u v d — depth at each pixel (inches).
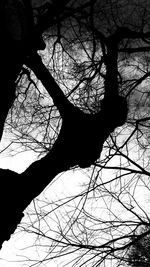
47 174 184.9
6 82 184.7
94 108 228.8
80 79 244.1
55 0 198.7
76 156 194.7
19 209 174.2
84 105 228.2
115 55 225.0
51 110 241.1
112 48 225.6
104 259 185.8
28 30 191.8
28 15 192.2
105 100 212.1
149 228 205.3
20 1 194.2
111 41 227.1
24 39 189.6
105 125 203.8
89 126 200.1
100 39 229.9
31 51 201.2
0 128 187.5
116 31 229.8
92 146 197.2
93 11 220.5
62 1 192.9
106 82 218.4
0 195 171.0
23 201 175.3
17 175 180.4
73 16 229.5
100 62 227.0
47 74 209.6
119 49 227.0
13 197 172.2
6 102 185.8
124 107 212.1
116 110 207.9
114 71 220.7
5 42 184.7
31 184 178.5
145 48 225.5
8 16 190.2
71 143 193.5
